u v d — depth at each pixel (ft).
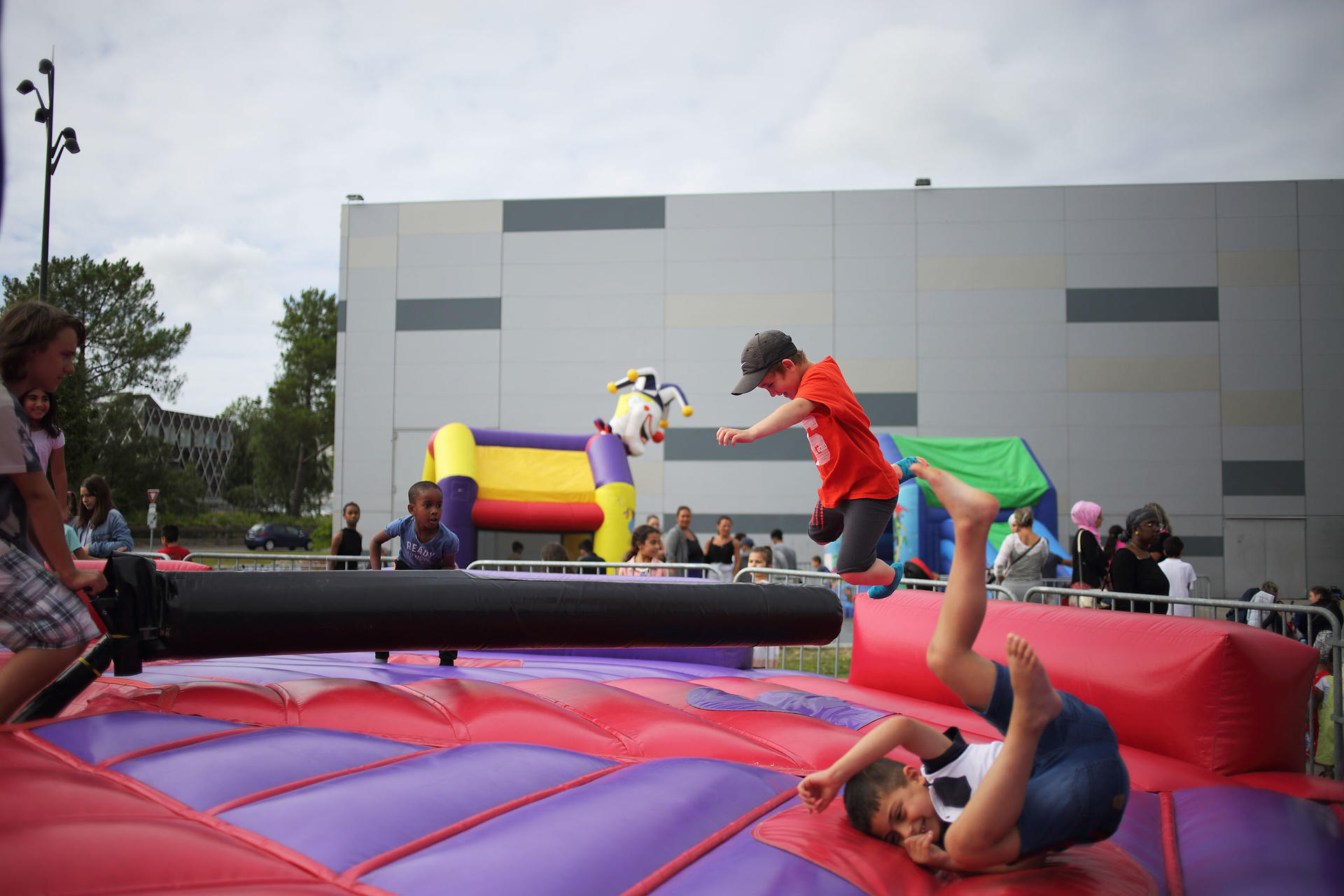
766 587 15.62
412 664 17.93
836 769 8.15
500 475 43.96
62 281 131.54
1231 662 12.66
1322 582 74.43
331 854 7.61
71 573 9.85
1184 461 75.72
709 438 77.77
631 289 79.30
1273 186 76.23
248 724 11.25
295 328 187.52
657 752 11.74
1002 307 77.15
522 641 13.53
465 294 79.97
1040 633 15.30
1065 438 76.38
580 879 7.47
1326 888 8.10
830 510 11.13
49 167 44.19
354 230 80.64
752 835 8.87
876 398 77.46
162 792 8.77
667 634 14.51
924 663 16.99
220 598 11.78
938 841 7.94
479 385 79.56
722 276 78.84
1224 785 11.93
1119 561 20.68
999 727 8.00
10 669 9.56
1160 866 9.06
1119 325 76.54
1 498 9.19
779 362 11.52
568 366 79.36
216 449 211.20
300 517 175.11
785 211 78.69
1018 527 26.55
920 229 77.82
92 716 10.55
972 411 76.95
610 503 43.93
